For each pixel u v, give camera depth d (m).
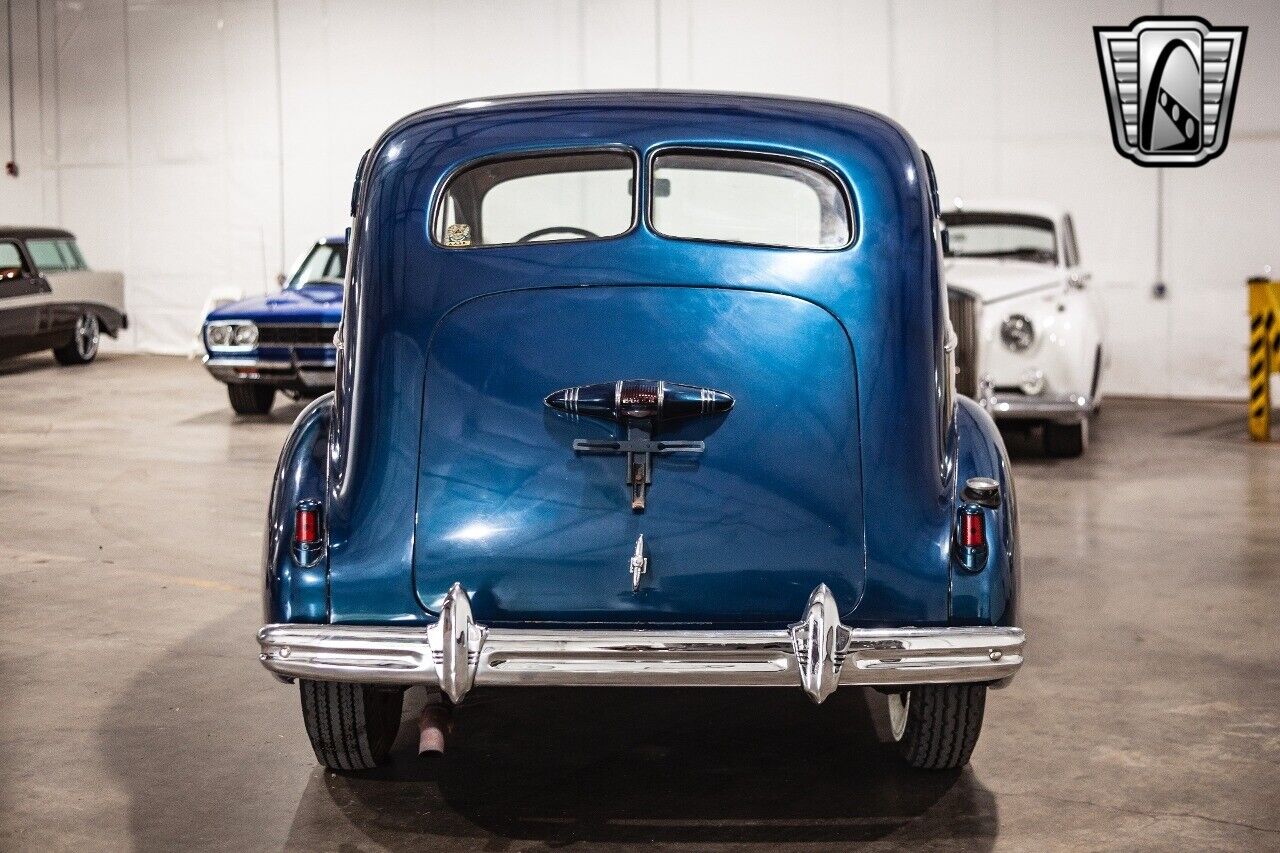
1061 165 13.58
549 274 3.15
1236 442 10.23
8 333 14.14
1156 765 3.70
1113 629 5.11
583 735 3.94
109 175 17.38
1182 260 13.30
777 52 14.37
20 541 6.54
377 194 3.25
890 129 3.32
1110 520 7.17
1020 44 13.57
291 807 3.38
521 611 3.03
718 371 3.09
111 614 5.23
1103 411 12.30
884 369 3.13
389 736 3.68
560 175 3.34
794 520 3.06
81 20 17.23
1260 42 12.97
